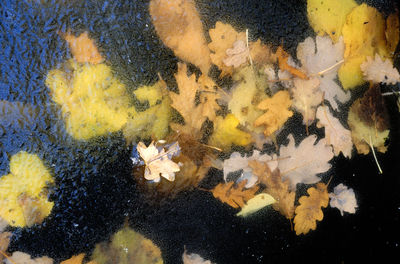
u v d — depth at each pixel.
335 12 1.34
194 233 1.31
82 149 1.30
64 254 1.29
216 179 1.32
